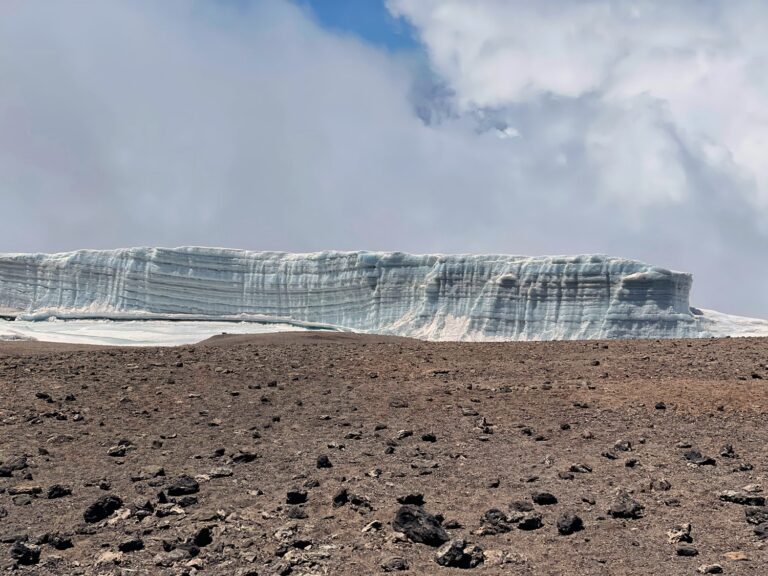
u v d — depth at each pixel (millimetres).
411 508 9688
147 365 22562
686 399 16297
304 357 24281
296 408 16656
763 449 12938
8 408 16500
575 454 12953
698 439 13648
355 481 11570
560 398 17031
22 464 12414
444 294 133125
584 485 11352
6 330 87500
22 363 23109
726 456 12633
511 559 8703
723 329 122062
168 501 10758
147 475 11914
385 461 12633
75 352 26953
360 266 138250
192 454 13242
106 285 139500
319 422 15430
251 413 16219
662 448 13188
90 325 101938
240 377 20391
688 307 127875
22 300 141625
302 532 9586
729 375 19031
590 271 126125
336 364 22547
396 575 8328
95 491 11258
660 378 18953
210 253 142125
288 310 140125
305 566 8602
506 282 129250
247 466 12492
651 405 15992
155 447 13680
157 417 15938
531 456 12859
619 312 122438
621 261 126312
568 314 125500
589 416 15406
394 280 136875
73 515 10266
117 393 18234
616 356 23438
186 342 86688
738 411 15258
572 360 22859
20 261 144000
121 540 9414
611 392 17344
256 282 141750
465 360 23344
